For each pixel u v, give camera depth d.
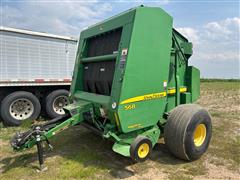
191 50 5.35
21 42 7.52
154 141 4.44
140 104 4.09
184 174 3.98
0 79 7.13
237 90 20.58
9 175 3.96
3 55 7.18
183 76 5.41
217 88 23.42
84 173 3.96
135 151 3.79
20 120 7.30
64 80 8.43
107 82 4.61
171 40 4.50
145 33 4.04
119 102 3.83
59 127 4.22
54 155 4.78
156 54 4.21
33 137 4.01
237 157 4.68
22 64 7.56
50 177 3.88
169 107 5.00
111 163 4.37
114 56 4.31
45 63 8.05
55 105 8.20
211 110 9.70
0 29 7.07
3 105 7.09
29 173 4.02
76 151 4.98
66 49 8.53
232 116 8.41
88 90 5.40
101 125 4.46
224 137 5.92
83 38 5.54
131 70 3.90
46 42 8.05
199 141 4.55
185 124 4.18
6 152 5.00
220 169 4.18
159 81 4.32
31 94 7.53
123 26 4.10
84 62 5.44
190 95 5.46
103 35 4.96
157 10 4.18
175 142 4.25
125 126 3.95
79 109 4.49
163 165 4.30
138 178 3.84
